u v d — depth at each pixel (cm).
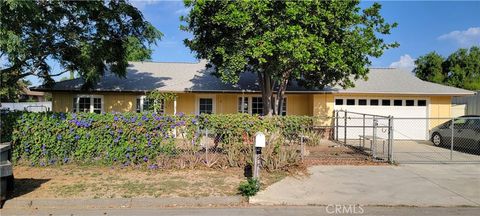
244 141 1077
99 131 1074
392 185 921
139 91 1794
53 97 1844
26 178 924
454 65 3900
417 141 1875
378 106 1922
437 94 1872
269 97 1602
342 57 1318
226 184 891
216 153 1077
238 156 1068
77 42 1328
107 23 1406
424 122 1942
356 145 1608
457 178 999
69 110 1847
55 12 1252
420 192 864
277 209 738
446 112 1930
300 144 1189
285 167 1041
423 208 755
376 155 1295
